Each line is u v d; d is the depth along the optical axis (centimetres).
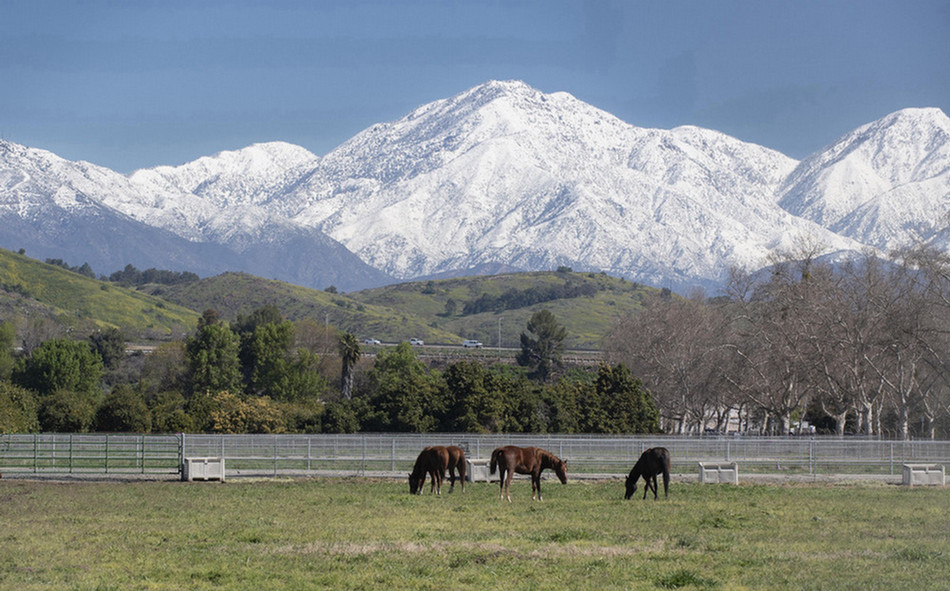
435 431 9019
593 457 5384
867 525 3072
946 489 4431
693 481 4759
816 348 9400
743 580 2145
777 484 4650
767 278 11638
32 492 4141
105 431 9300
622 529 2947
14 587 2067
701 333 10856
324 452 5381
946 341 8756
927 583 2114
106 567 2298
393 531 2878
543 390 9525
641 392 9956
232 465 5309
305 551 2516
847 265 10231
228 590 2059
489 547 2572
